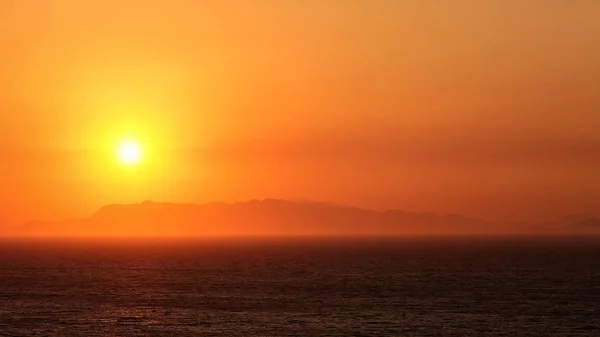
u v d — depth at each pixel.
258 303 117.81
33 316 103.62
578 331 92.00
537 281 157.50
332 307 112.88
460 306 114.38
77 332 91.00
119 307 112.69
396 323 97.62
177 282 156.62
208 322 98.06
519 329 93.31
